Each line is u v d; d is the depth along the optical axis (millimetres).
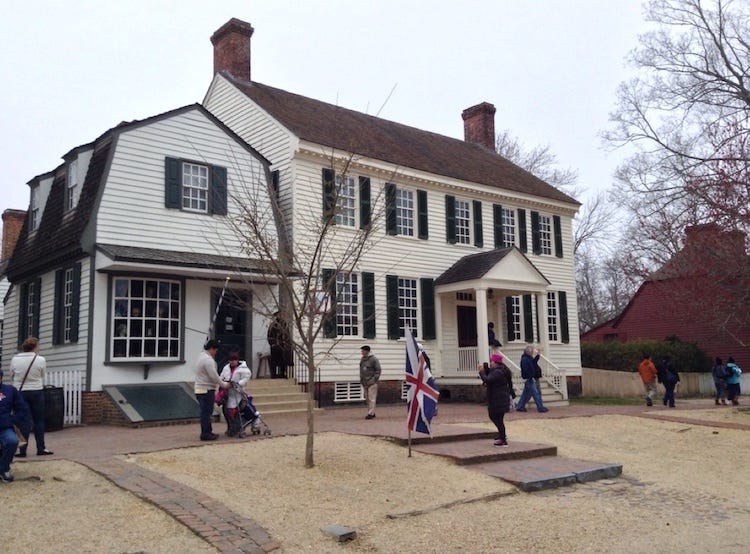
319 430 13320
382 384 21531
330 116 24406
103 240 16047
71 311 16672
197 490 8531
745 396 31609
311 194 20203
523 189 27062
